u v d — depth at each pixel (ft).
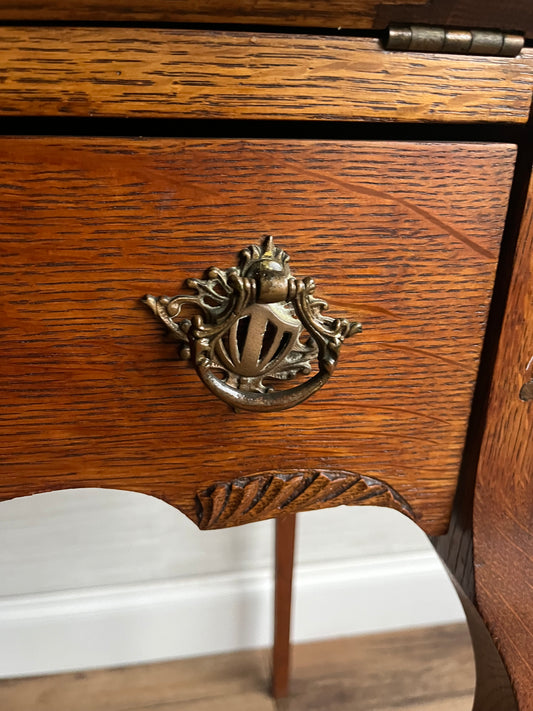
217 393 1.09
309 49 0.99
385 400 1.26
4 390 1.12
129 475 1.24
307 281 1.07
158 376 1.16
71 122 1.03
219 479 1.28
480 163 1.11
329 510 3.41
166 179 1.03
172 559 3.33
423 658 3.47
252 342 1.11
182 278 1.09
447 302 1.20
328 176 1.07
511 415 1.30
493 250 1.17
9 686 3.26
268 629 3.50
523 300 1.22
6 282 1.05
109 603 3.30
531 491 1.36
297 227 1.09
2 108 0.95
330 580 3.52
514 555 1.38
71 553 3.21
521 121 1.08
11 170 0.99
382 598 3.60
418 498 1.39
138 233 1.05
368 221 1.11
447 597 3.66
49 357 1.11
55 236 1.03
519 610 1.38
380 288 1.16
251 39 0.98
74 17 0.92
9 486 1.20
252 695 3.22
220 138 1.03
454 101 1.05
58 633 3.29
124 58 0.96
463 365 1.26
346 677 3.34
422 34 0.99
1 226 1.02
